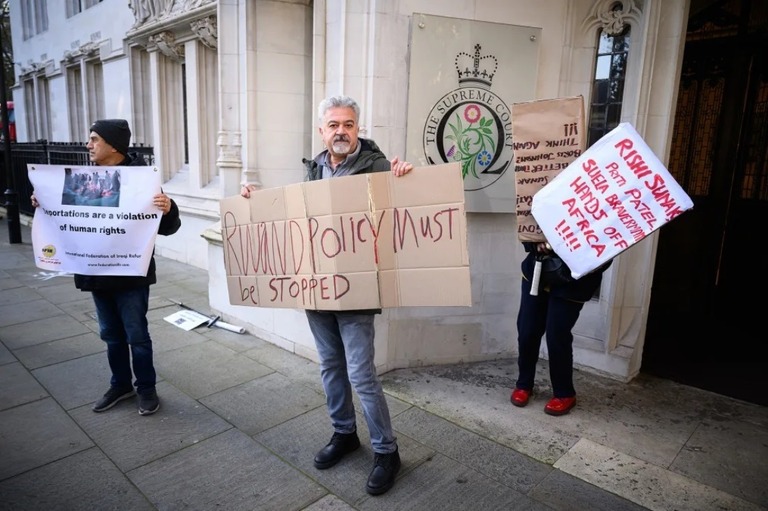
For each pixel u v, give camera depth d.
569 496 2.30
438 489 2.33
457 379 3.50
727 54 4.65
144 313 2.93
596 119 3.72
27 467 2.44
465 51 3.31
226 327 4.43
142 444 2.66
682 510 2.23
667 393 3.37
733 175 4.75
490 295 3.74
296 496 2.27
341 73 3.35
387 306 2.23
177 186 7.35
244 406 3.08
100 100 10.36
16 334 4.26
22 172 10.02
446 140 3.38
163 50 7.18
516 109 2.81
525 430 2.86
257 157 4.67
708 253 4.93
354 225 2.21
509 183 3.53
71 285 5.85
